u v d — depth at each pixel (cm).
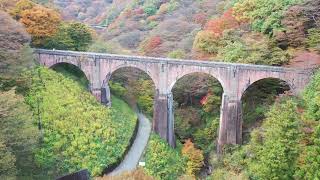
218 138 5656
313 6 5588
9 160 2919
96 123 5362
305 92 4512
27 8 6612
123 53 8112
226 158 5028
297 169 3319
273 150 3428
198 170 5369
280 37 5744
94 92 6259
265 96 5784
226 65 5475
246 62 5797
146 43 8819
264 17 6388
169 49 8006
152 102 7362
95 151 4794
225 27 7019
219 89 6238
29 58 5494
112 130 5406
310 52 5275
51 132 4738
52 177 3838
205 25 8638
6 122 3191
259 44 5875
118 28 11081
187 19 9725
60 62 6356
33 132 3509
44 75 5991
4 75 4675
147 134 6144
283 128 3453
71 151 4581
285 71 5225
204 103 6231
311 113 3597
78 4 16075
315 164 3142
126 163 5025
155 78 5866
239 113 5525
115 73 8031
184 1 11112
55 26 6875
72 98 5734
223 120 5588
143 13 11688
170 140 5916
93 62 6166
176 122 6531
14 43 5122
